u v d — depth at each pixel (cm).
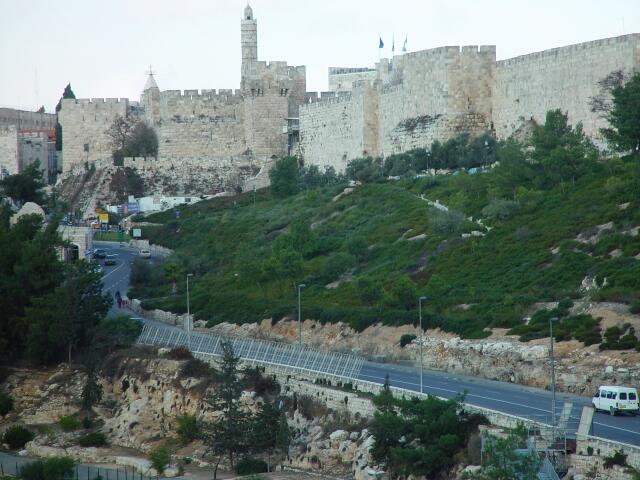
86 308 15725
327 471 11400
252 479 11362
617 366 11650
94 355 15038
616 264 13962
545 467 9400
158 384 14212
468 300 14712
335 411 12000
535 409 10712
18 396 15062
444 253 16725
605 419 10388
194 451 12950
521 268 15175
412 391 11550
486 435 9944
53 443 13850
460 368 13162
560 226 15938
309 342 15550
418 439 10631
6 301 16088
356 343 14875
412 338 14138
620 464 9144
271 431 12244
